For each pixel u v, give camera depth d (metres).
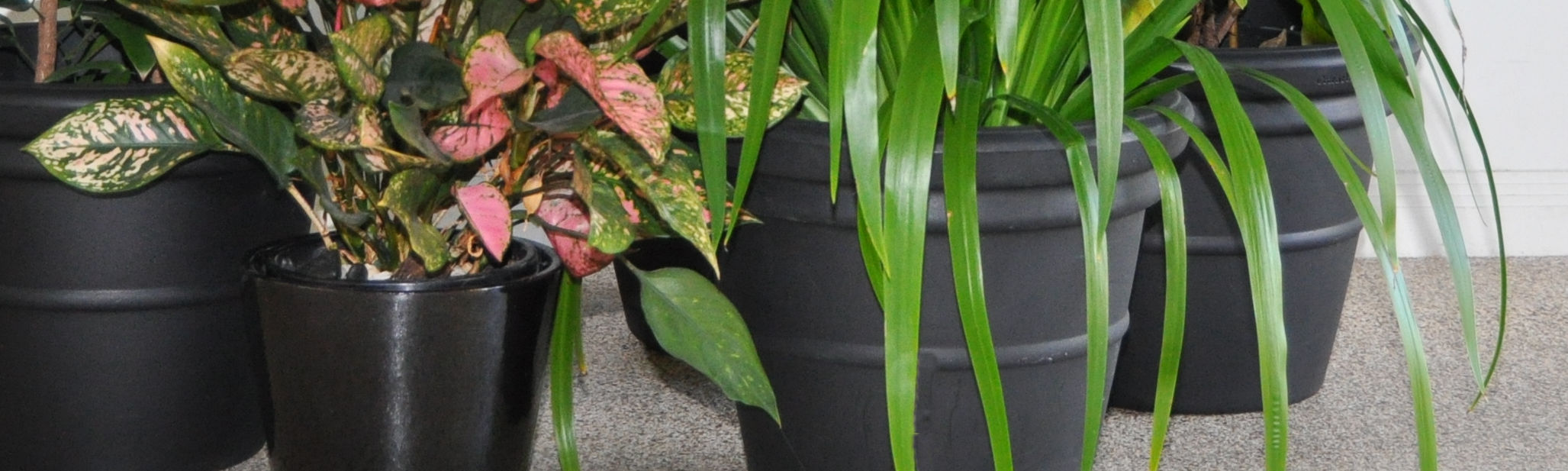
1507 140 2.17
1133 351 1.64
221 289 1.46
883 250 1.24
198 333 1.47
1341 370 1.80
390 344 1.35
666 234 1.41
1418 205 2.19
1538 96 2.14
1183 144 1.39
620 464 1.57
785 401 1.41
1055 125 1.29
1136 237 1.39
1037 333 1.35
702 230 1.31
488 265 1.43
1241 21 1.79
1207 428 1.65
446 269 1.42
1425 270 2.13
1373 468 1.59
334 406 1.37
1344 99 1.55
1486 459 1.61
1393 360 1.83
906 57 1.27
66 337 1.43
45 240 1.41
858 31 1.22
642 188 1.32
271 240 1.49
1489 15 2.09
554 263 1.43
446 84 1.31
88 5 1.47
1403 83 1.28
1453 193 2.20
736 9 1.42
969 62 1.34
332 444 1.38
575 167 1.34
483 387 1.39
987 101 1.33
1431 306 1.99
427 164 1.30
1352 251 1.66
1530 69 2.12
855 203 1.31
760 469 1.47
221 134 1.34
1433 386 1.77
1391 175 1.24
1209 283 1.61
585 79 1.25
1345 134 1.57
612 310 1.94
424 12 1.41
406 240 1.40
